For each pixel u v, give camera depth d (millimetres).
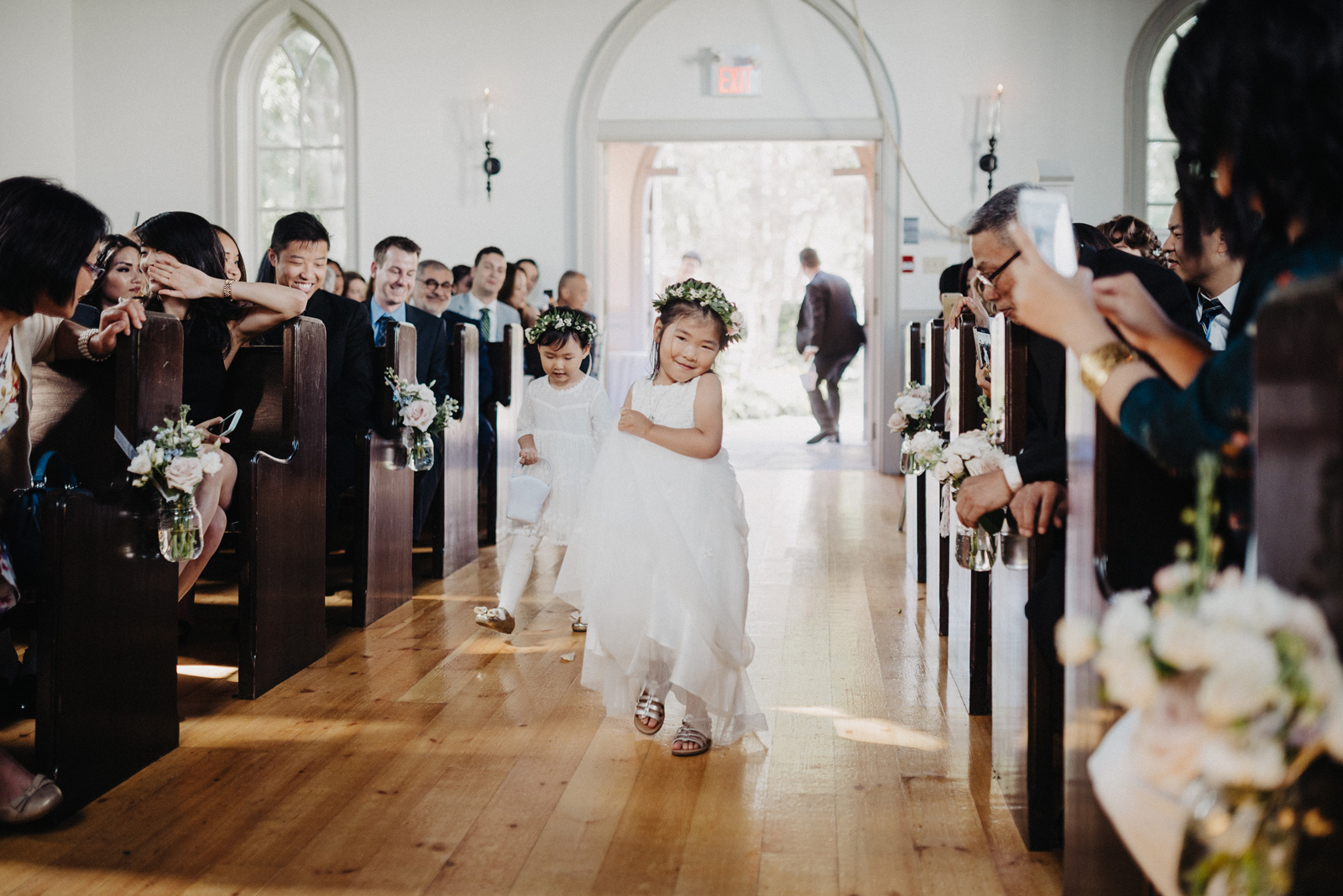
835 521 6250
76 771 2240
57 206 2197
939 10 8289
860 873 2008
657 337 2758
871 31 8359
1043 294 1409
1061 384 2285
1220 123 1251
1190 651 981
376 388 4102
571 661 3412
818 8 8398
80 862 2020
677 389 2697
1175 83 1301
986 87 8281
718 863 2043
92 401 2623
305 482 3271
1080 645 1086
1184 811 1072
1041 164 7512
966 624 2979
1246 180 1255
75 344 2555
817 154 15336
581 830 2186
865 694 3109
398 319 4707
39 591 2170
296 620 3248
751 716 2650
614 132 8570
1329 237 1191
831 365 10797
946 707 2986
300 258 3807
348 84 8648
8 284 2164
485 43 8562
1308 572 1035
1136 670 1025
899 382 8477
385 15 8570
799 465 9086
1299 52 1167
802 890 1942
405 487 4172
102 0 8688
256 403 3518
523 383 6266
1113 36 8148
